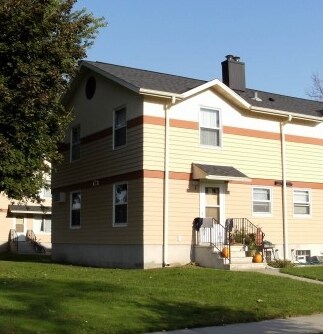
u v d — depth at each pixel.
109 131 21.77
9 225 38.44
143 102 19.64
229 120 21.64
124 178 20.44
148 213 19.22
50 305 10.39
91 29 19.17
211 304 11.88
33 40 16.11
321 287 14.67
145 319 10.02
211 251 19.16
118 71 22.16
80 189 23.62
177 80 22.55
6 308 9.88
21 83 15.54
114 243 20.78
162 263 19.25
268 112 22.33
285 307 11.86
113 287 13.00
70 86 23.61
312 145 24.06
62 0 17.95
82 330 8.86
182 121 20.38
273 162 22.67
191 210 20.12
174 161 19.98
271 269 18.56
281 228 22.52
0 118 15.64
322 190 24.12
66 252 24.47
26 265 20.27
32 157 17.33
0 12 15.16
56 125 18.02
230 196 21.25
